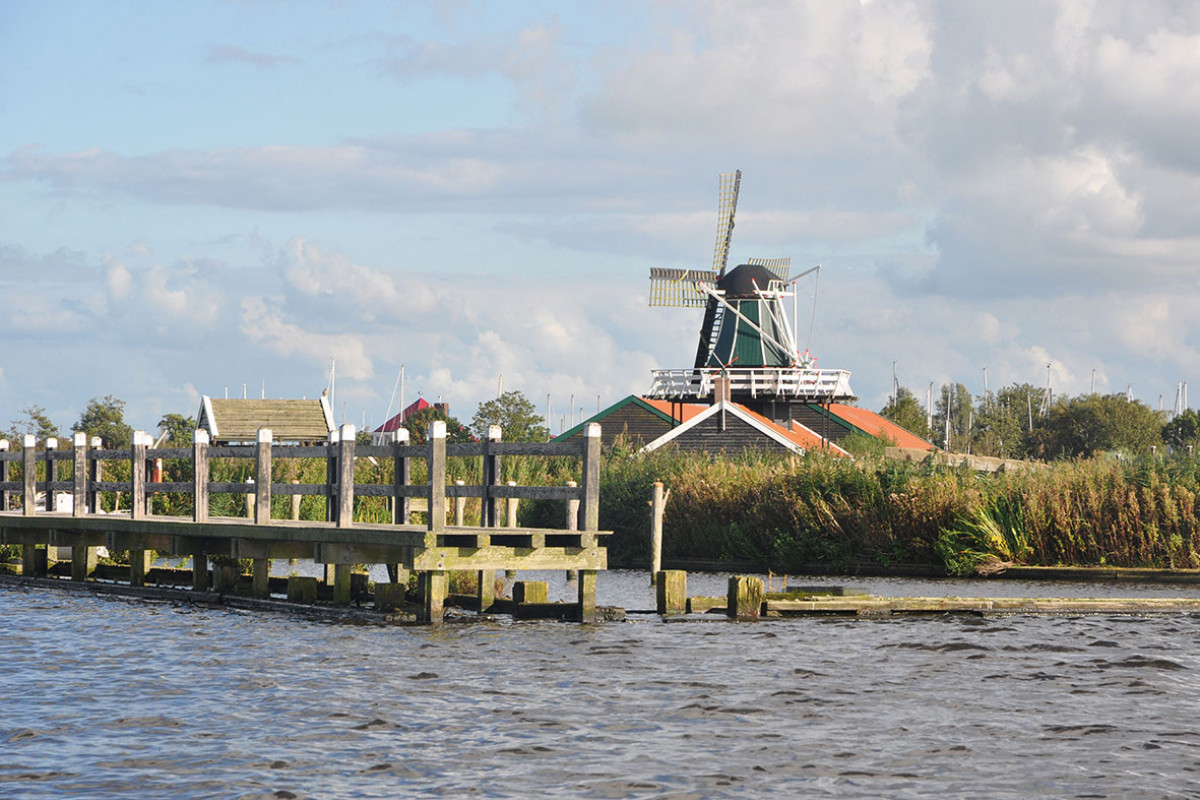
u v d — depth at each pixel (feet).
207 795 46.34
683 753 53.01
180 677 68.80
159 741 54.13
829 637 86.02
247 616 94.48
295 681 67.72
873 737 56.34
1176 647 83.41
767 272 303.07
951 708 62.95
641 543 180.24
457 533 83.87
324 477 154.81
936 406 590.14
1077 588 132.98
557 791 47.42
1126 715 61.67
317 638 82.84
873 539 158.92
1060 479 153.38
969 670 73.82
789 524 166.50
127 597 109.40
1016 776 50.06
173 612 97.45
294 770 49.80
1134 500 146.30
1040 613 99.40
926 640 85.20
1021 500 152.46
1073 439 434.71
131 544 110.11
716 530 172.76
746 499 172.45
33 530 121.29
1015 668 74.69
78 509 116.98
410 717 59.21
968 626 92.12
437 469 84.64
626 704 62.69
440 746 53.83
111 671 70.69
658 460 190.80
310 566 149.89
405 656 75.87
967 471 162.20
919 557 156.87
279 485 97.14
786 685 68.33
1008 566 148.25
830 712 61.57
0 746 53.11
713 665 74.23
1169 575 140.77
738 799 46.68
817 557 161.99
